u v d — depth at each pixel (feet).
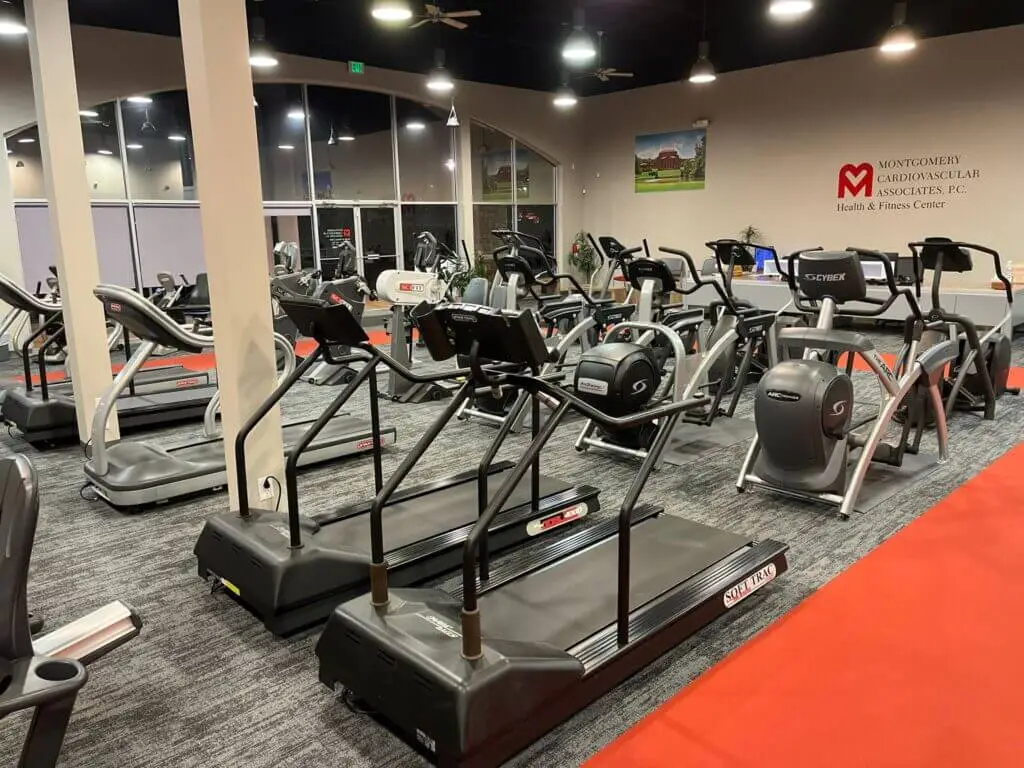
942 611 9.07
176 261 33.81
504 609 8.27
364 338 8.86
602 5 28.89
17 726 7.38
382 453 15.80
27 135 29.30
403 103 39.65
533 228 45.80
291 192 36.73
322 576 9.02
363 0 28.48
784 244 37.78
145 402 18.11
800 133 36.35
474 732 6.22
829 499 12.10
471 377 7.55
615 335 16.97
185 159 33.45
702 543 10.02
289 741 7.11
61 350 24.67
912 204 33.17
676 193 42.01
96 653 5.84
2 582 4.85
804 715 7.25
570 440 16.56
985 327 23.53
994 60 30.04
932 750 6.75
